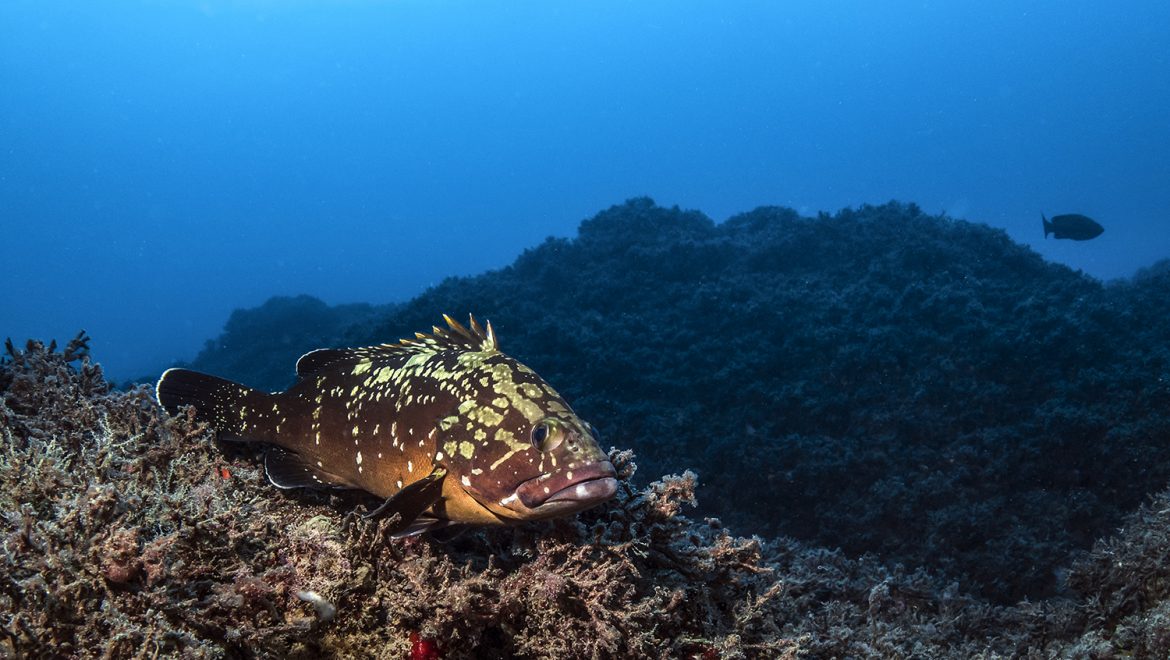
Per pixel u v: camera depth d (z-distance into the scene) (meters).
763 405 3.89
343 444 1.16
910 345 3.95
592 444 0.99
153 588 0.85
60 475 0.94
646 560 1.23
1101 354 3.77
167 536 0.88
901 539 3.26
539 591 1.04
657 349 4.52
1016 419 3.63
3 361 1.38
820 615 1.88
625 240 6.01
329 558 1.02
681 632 1.20
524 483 0.98
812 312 4.48
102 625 0.81
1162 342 3.88
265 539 1.01
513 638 1.06
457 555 1.15
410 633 1.02
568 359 4.48
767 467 3.56
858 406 3.78
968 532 3.14
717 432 3.83
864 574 2.30
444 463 1.03
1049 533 3.16
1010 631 2.14
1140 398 3.41
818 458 3.52
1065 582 2.16
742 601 1.25
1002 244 5.08
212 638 0.88
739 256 5.57
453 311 5.20
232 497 1.11
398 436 1.09
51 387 1.32
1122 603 1.93
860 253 5.23
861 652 1.69
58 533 0.84
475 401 1.03
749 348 4.33
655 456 3.79
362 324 6.01
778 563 2.17
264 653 0.92
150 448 1.14
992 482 3.37
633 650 1.06
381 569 1.02
